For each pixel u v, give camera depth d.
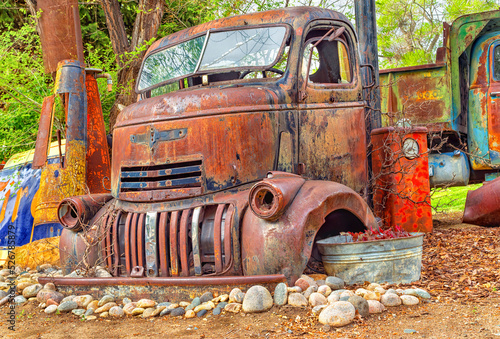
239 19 5.04
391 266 4.09
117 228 4.45
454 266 4.77
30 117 8.58
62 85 6.02
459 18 7.86
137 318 3.76
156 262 4.11
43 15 6.66
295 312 3.51
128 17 11.81
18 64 8.57
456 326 3.11
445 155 8.08
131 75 8.72
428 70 7.96
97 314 3.92
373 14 7.18
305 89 4.66
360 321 3.32
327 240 4.29
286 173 4.13
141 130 4.36
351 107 5.12
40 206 6.22
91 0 10.66
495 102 7.98
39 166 5.83
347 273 4.02
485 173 8.51
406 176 5.86
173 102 4.30
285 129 4.43
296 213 3.84
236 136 4.17
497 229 6.41
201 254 4.05
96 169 6.26
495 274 4.32
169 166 4.24
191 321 3.54
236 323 3.41
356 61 5.30
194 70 4.93
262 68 4.60
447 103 7.84
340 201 4.13
